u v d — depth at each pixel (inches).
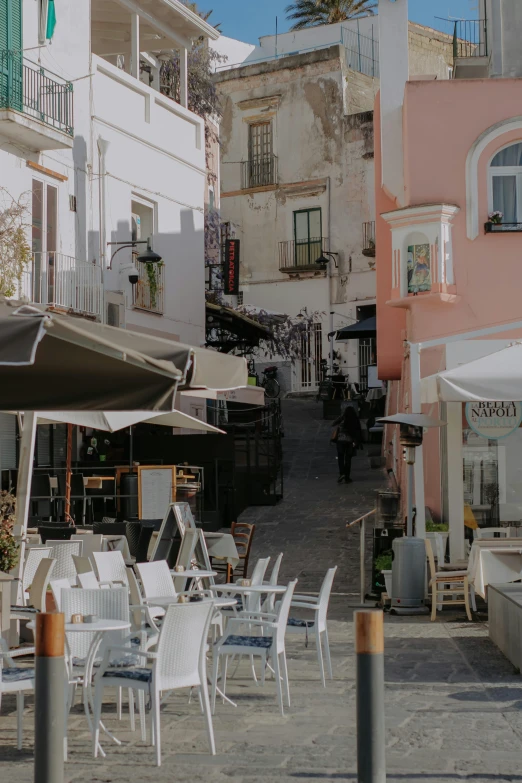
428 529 628.4
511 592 429.4
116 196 937.5
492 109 754.8
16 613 389.7
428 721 312.3
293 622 378.3
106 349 263.1
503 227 741.3
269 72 1665.8
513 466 674.2
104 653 282.2
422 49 1876.2
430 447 706.8
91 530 630.5
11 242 744.3
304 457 1127.0
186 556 534.9
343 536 789.2
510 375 507.2
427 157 757.3
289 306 1640.0
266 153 1674.5
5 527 430.9
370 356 1568.7
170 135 1032.8
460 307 748.6
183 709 334.3
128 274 916.6
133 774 259.1
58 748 220.4
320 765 265.6
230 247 1263.5
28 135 791.1
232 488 871.1
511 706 331.6
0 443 779.4
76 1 885.2
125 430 911.0
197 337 1076.5
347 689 361.7
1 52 773.3
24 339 242.2
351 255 1592.0
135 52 986.1
